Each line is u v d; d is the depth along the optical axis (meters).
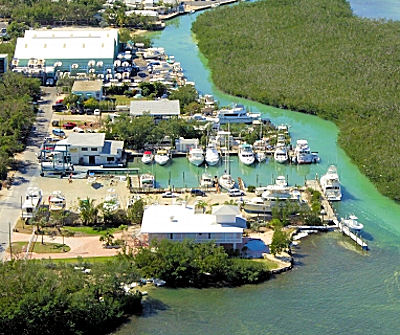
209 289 193.50
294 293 192.62
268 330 177.75
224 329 177.75
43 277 180.62
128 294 186.25
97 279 184.12
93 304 177.50
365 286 196.88
